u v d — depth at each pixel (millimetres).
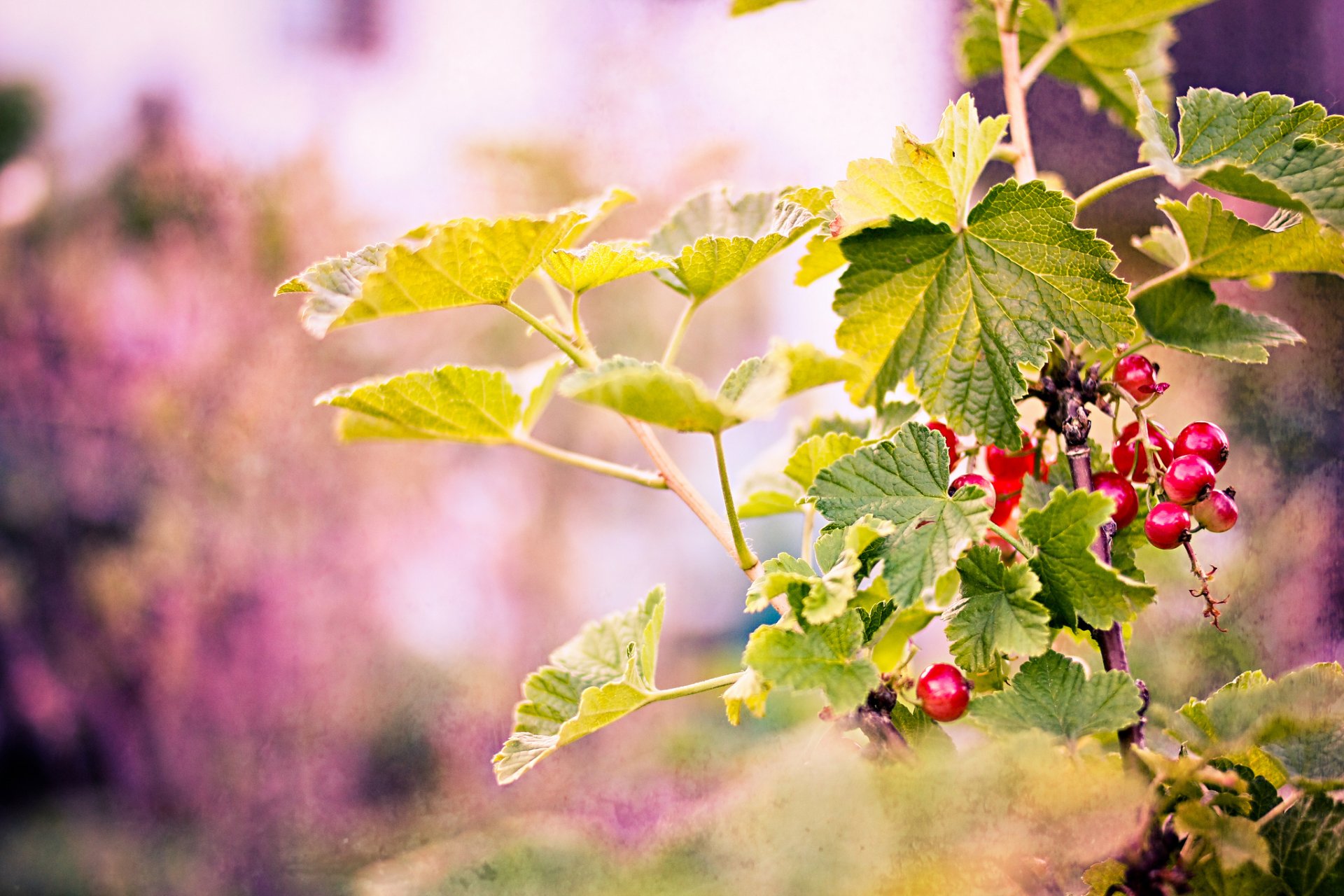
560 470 2268
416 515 2234
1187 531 758
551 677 806
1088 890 724
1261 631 827
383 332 2289
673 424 732
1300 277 860
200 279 2291
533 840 771
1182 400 867
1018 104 799
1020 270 757
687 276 785
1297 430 849
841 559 740
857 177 755
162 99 2324
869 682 728
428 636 2096
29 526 2170
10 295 2264
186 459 2227
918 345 764
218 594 2127
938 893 712
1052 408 762
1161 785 728
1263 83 971
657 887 725
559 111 2156
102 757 2049
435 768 1740
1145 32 823
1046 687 739
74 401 2262
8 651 2121
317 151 2322
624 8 2074
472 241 752
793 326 1660
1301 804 735
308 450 2242
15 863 1876
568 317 789
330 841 1215
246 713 1958
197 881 1743
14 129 2287
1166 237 800
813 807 720
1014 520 778
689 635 2025
